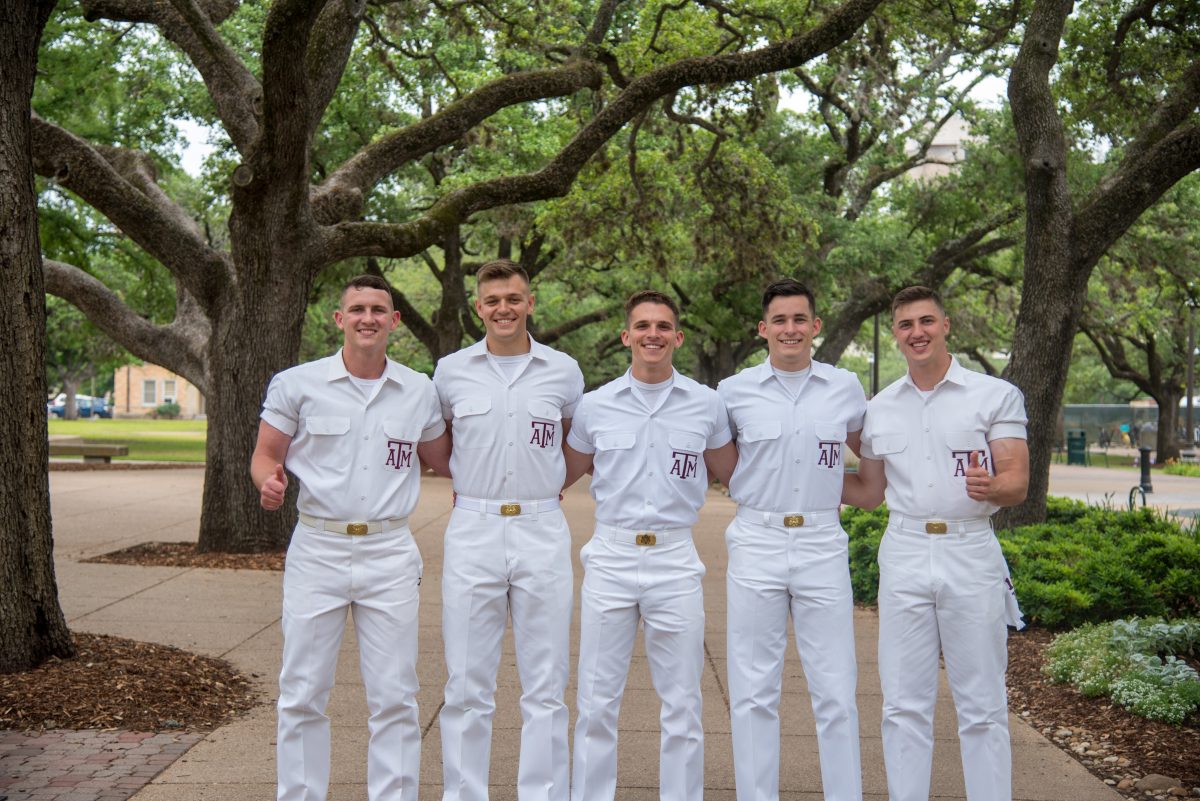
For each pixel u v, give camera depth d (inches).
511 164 864.3
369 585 171.6
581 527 609.9
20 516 250.8
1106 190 409.1
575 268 1031.6
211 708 239.3
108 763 201.2
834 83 837.8
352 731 226.4
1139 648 267.6
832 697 176.2
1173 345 1510.8
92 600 369.4
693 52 593.9
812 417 179.8
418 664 289.0
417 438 175.5
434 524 628.1
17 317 250.7
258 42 828.0
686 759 175.8
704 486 180.9
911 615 172.9
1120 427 2151.8
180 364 521.7
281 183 433.1
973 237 941.8
